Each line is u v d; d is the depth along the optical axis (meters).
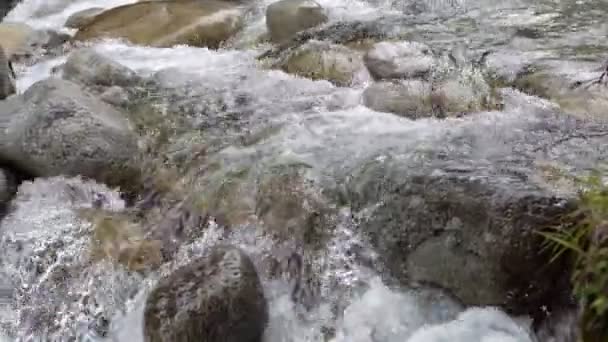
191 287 3.03
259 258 3.51
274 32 6.09
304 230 3.46
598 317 2.34
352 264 3.27
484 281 2.75
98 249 3.69
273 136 4.28
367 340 3.03
